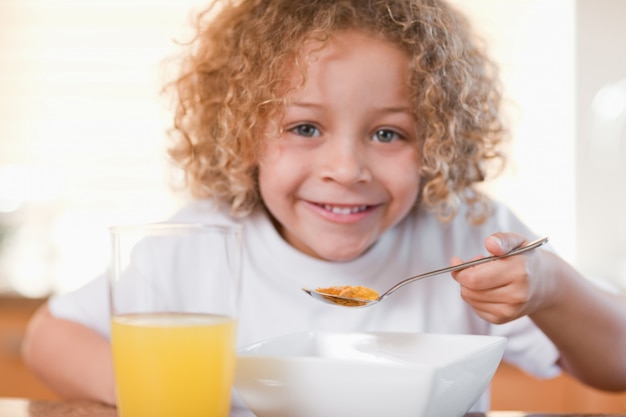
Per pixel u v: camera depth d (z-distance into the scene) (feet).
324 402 1.64
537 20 5.20
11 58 5.50
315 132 2.25
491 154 2.70
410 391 1.60
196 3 5.43
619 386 2.36
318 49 2.15
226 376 1.62
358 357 1.90
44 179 5.47
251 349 1.78
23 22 5.49
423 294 2.61
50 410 2.03
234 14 2.52
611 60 5.18
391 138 2.27
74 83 5.48
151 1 5.43
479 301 1.98
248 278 2.60
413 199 2.34
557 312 2.17
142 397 1.58
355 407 1.63
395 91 2.20
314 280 2.55
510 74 5.17
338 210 2.31
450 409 1.68
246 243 2.63
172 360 1.57
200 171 2.64
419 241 2.65
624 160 5.16
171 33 5.43
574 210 5.18
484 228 2.70
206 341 1.58
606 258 5.16
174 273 1.62
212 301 1.63
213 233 1.63
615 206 5.16
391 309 2.58
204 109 2.60
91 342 2.48
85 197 5.45
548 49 5.20
